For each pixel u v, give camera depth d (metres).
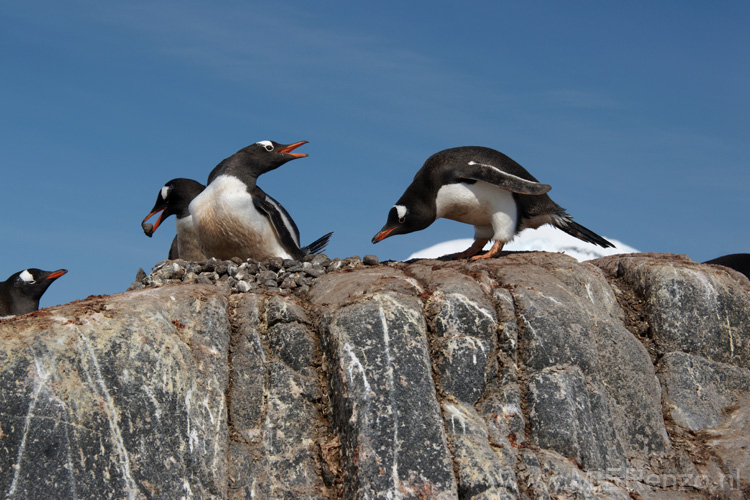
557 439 9.35
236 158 12.80
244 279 11.16
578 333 10.20
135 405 8.45
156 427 8.45
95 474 8.09
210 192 12.40
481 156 12.19
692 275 11.97
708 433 10.73
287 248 12.62
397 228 12.38
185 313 9.53
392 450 8.61
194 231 13.71
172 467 8.37
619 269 12.92
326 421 9.31
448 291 10.09
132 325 8.89
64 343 8.55
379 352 9.21
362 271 11.31
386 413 8.80
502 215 12.02
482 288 10.48
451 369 9.54
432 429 8.79
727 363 11.70
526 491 8.78
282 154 13.05
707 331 11.70
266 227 12.34
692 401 11.12
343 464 8.80
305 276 11.44
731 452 10.20
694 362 11.46
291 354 9.61
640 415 10.45
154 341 8.86
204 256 13.73
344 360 9.20
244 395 9.27
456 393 9.47
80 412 8.26
